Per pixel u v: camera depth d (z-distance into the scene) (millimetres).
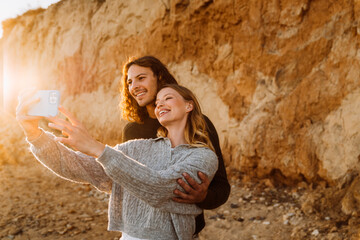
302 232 3385
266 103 4992
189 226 1254
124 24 8203
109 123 8570
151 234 1203
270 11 5043
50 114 1068
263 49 5137
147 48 7398
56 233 3701
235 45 5551
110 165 1031
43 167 6199
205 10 5902
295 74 4746
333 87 4273
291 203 4098
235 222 3889
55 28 11781
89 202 4699
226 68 5719
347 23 4250
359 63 4043
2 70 16078
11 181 5371
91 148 1037
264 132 4867
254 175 5055
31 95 1101
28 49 13781
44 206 4469
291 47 4816
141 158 1294
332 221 3445
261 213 4000
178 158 1255
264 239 3453
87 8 10336
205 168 1218
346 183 3861
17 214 4164
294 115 4594
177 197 1191
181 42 6531
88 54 9711
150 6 7371
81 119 9680
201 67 6207
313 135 4355
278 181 4789
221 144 5699
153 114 1928
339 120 4152
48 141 1193
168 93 1349
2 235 3623
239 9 5395
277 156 4695
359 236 2994
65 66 10758
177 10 6527
